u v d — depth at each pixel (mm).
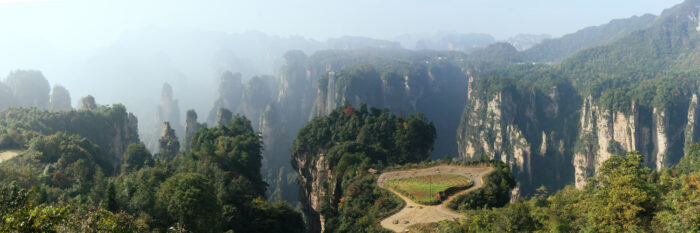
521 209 57969
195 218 67438
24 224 25516
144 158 146625
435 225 73312
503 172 104312
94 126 177625
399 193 94250
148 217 64062
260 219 88812
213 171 101250
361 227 82375
